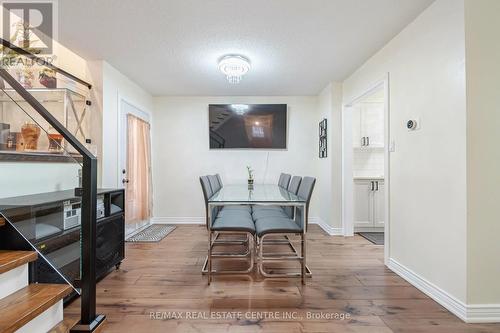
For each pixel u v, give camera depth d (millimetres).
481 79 1622
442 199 1818
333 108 3654
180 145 4367
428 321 1643
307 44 2525
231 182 4363
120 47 2596
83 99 2812
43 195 1734
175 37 2395
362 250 2996
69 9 1967
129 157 3461
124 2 1885
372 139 4051
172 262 2602
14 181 1827
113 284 2125
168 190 4359
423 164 2002
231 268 2455
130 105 3559
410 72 2154
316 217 4363
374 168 4246
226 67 2824
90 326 1432
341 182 3662
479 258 1632
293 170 4379
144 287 2074
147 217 3963
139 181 3725
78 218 1524
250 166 4367
